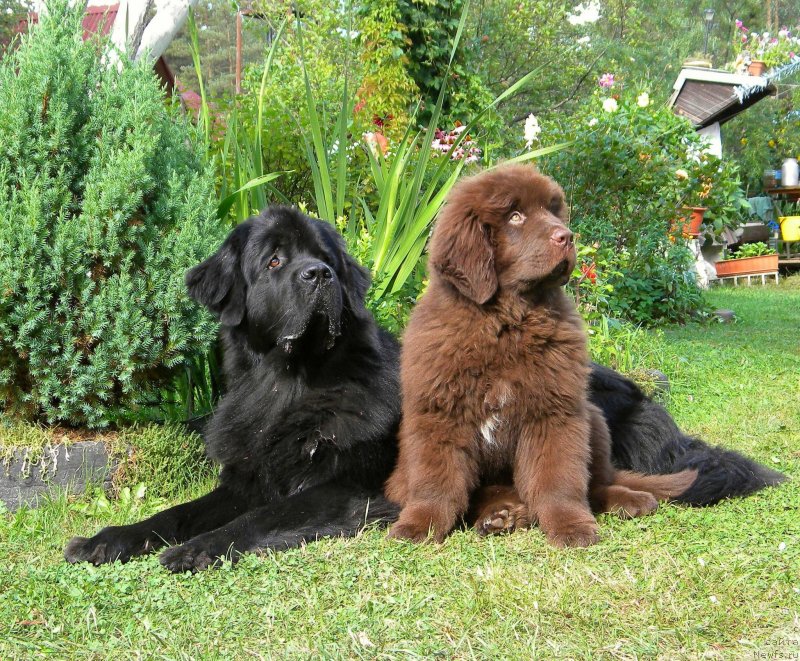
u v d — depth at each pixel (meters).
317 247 2.35
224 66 21.53
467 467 2.23
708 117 8.94
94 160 2.45
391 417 2.37
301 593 1.96
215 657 1.79
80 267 2.38
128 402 2.52
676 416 3.15
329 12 6.44
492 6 12.01
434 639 1.81
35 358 2.38
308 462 2.31
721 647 1.78
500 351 2.18
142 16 3.40
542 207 2.21
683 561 2.02
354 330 2.39
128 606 1.94
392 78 6.07
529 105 12.88
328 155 3.49
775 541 2.10
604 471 2.34
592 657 1.76
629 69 16.53
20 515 2.32
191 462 2.54
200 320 2.50
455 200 2.26
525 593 1.92
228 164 3.31
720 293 7.71
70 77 2.45
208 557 2.08
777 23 21.31
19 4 8.62
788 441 2.81
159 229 2.50
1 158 2.40
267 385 2.34
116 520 2.34
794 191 11.16
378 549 2.12
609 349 3.43
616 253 5.20
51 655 1.81
